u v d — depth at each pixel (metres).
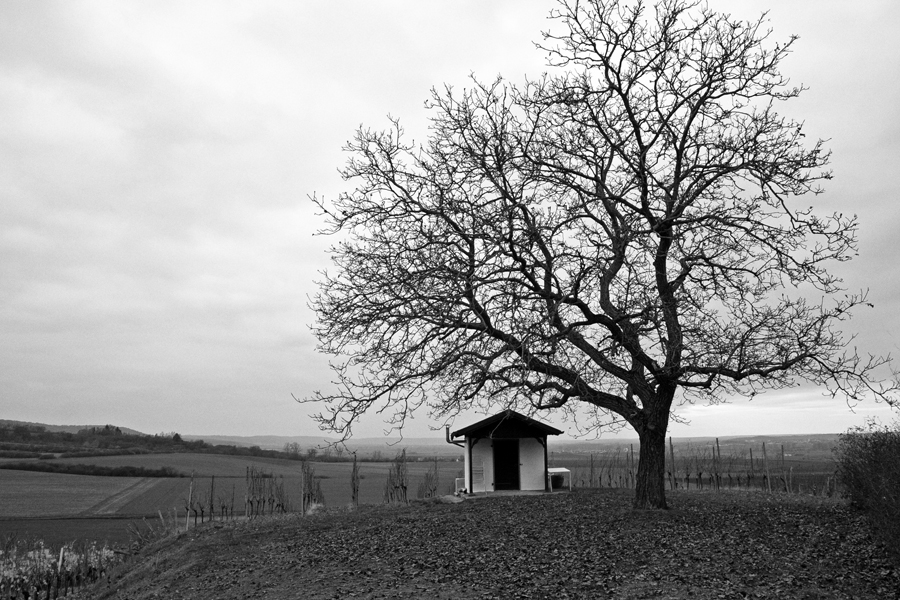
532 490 33.19
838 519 16.77
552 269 15.99
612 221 16.98
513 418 32.47
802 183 16.48
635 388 18.20
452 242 15.98
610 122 18.02
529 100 17.22
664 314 15.66
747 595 11.34
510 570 14.09
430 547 17.11
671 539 15.37
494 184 16.08
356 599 13.16
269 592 14.74
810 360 16.05
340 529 21.78
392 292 15.94
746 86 17.16
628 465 39.47
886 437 15.46
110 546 33.53
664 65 17.61
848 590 11.31
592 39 17.52
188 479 75.62
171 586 17.97
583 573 13.37
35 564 27.62
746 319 16.16
